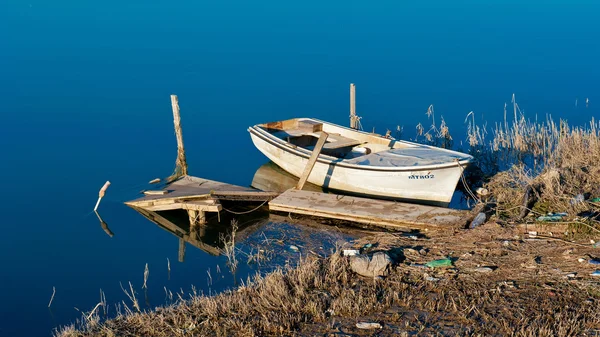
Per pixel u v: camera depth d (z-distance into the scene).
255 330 8.34
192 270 11.74
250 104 22.72
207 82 25.17
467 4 40.44
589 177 13.51
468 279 9.44
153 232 13.75
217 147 19.12
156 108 22.34
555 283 9.03
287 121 18.19
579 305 8.36
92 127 20.55
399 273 9.83
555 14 36.97
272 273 10.10
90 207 15.02
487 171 16.08
